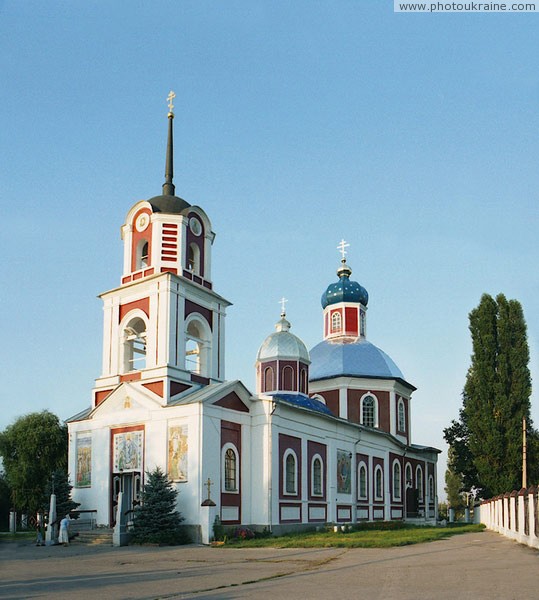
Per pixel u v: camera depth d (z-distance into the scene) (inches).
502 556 956.6
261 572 812.6
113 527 1571.1
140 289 1685.5
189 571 852.0
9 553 1237.1
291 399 2043.6
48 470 2427.4
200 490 1462.8
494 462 2368.4
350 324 2689.5
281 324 2206.0
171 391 1582.2
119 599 622.8
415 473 2640.3
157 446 1546.5
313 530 1776.6
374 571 787.4
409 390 2655.0
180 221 1721.2
